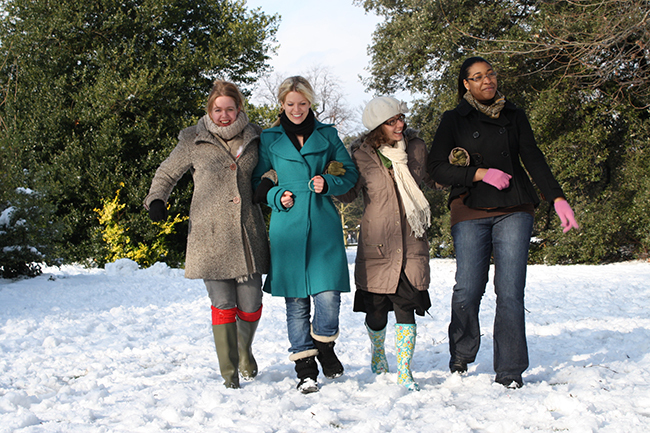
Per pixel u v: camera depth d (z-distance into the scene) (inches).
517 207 128.3
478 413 103.7
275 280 133.6
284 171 136.7
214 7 688.4
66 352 181.6
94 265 548.4
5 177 380.5
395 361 160.6
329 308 132.1
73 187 558.9
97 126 578.6
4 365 157.6
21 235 372.8
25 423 105.2
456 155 128.7
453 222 134.6
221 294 131.9
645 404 105.0
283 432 96.6
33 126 556.7
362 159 139.6
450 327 137.9
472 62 132.6
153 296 323.3
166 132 611.5
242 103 140.6
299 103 135.9
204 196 134.4
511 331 123.4
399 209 134.4
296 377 143.4
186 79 640.4
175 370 153.2
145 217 559.8
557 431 93.2
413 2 676.1
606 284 352.8
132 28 614.9
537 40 547.8
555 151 586.6
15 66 597.9
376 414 106.3
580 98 579.5
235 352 131.9
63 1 586.9
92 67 613.9
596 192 617.3
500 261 127.1
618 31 485.1
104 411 114.8
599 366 135.4
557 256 591.2
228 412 109.7
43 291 318.0
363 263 135.6
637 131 569.6
